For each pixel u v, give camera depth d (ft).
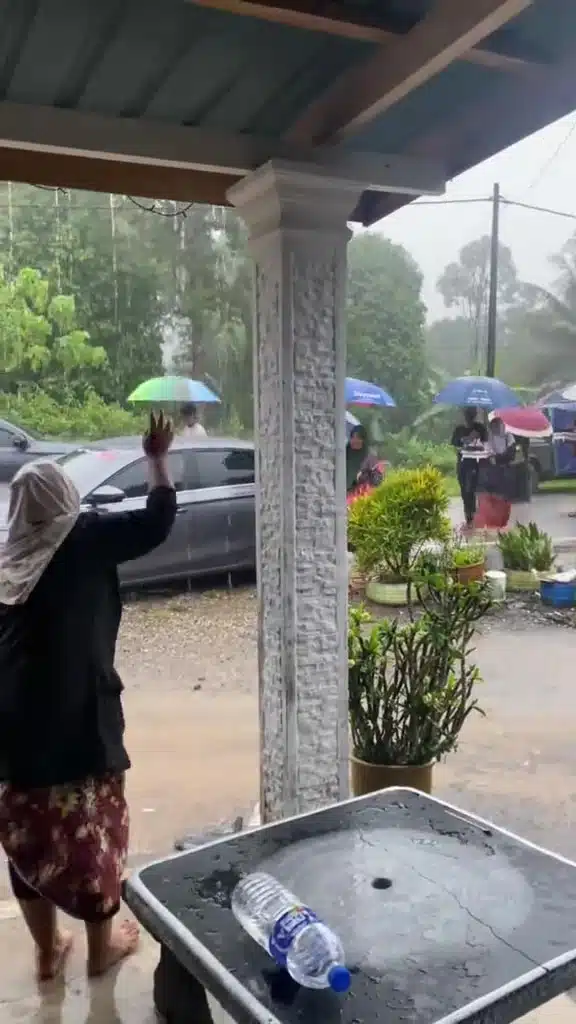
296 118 7.77
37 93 7.07
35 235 29.84
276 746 9.11
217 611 21.34
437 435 50.03
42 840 6.57
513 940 4.49
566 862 5.31
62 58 6.49
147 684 16.35
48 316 28.94
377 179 8.23
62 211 29.84
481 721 14.56
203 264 31.27
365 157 8.17
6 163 8.45
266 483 8.94
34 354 28.30
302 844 5.60
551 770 12.54
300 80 7.04
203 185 9.23
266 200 8.22
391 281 51.01
